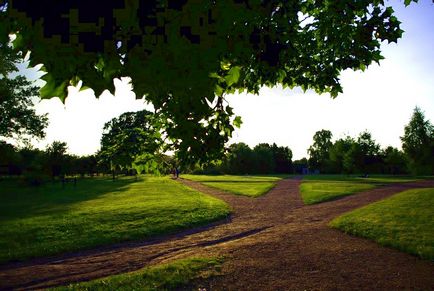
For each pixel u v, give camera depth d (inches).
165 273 341.7
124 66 83.0
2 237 531.8
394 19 197.5
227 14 84.6
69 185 1871.3
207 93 95.0
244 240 498.3
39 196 1247.5
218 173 4023.1
